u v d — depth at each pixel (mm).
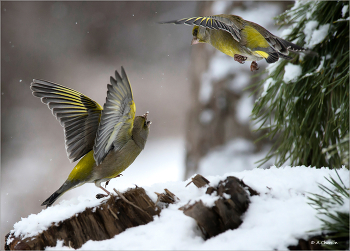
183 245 4320
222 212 4320
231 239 4312
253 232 4316
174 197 4371
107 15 16141
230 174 4395
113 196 4363
